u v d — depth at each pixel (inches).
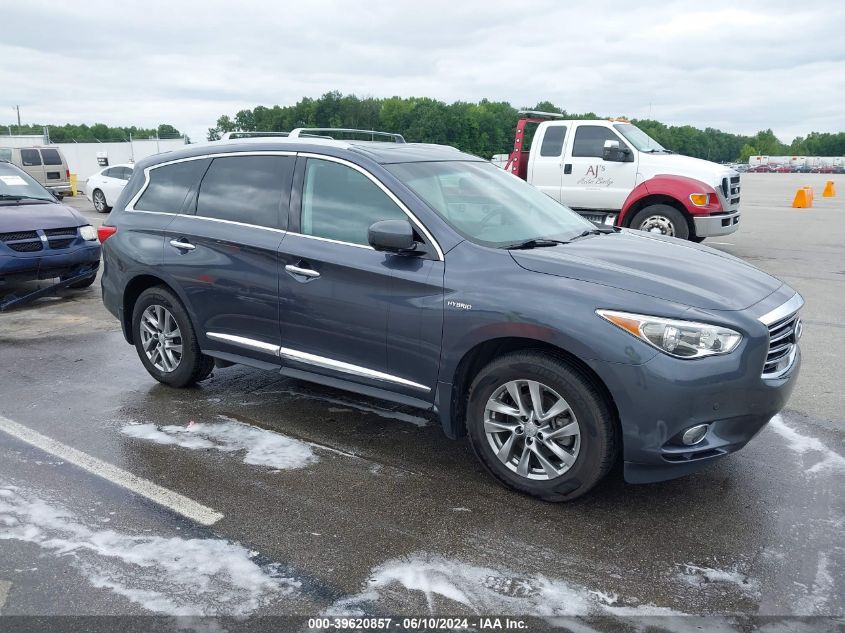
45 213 328.8
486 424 145.2
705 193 410.3
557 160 461.1
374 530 131.2
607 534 129.8
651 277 136.4
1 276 304.5
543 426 138.9
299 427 179.9
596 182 448.8
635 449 129.1
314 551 124.2
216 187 189.9
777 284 152.0
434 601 110.6
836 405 194.2
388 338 153.9
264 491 146.1
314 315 165.0
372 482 150.3
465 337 142.4
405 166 166.4
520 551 124.4
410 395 155.6
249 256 175.9
